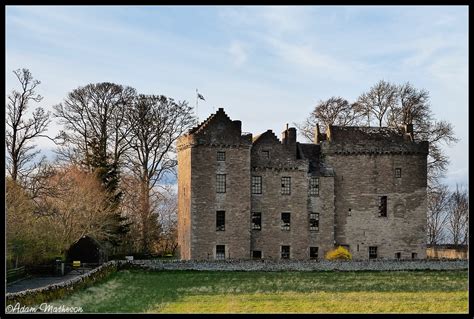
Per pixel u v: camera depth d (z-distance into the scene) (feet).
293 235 210.38
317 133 230.27
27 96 184.85
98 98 222.89
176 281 161.99
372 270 191.42
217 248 201.87
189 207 201.98
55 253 176.96
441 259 198.80
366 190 217.15
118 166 225.97
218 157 203.92
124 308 115.75
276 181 211.00
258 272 184.65
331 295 138.21
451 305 124.36
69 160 220.43
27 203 163.32
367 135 219.82
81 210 194.18
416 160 220.02
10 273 146.82
